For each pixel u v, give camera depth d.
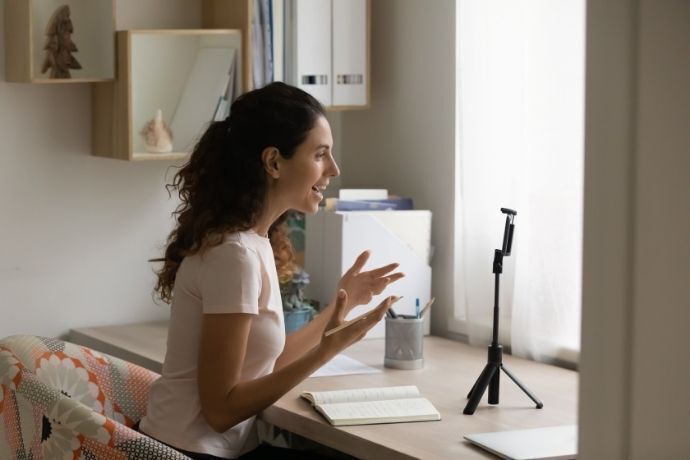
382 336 3.38
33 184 3.40
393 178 3.71
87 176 3.49
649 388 1.66
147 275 3.64
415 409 2.45
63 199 3.46
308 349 2.73
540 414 2.49
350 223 3.32
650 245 1.62
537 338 3.04
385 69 3.71
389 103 3.70
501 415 2.48
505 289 3.23
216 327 2.32
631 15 1.59
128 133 3.27
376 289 2.74
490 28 3.17
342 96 3.56
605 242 1.65
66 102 3.44
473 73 3.22
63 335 3.50
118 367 2.72
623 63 1.60
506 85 3.14
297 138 2.43
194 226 2.40
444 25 3.43
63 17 3.24
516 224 3.10
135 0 3.49
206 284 2.34
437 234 3.51
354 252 3.33
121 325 3.58
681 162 1.64
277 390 2.31
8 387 2.38
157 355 3.10
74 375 2.63
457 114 3.39
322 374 2.84
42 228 3.43
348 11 3.54
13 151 3.36
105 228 3.54
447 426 2.38
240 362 2.34
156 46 3.51
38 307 3.45
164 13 3.54
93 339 3.37
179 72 3.57
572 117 2.94
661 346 1.66
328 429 2.36
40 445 2.29
